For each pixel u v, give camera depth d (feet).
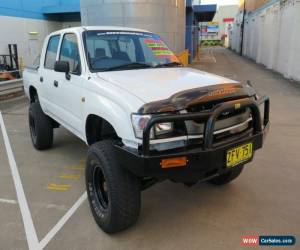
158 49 15.46
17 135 23.07
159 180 10.97
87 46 13.52
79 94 12.89
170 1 40.42
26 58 67.82
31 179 15.67
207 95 9.96
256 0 104.73
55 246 10.62
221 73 61.11
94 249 10.43
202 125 9.87
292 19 51.72
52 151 19.36
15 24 64.49
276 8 64.64
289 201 13.15
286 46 55.11
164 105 9.49
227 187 14.42
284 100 33.68
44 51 17.95
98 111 11.19
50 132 18.90
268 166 16.69
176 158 9.36
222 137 10.49
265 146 19.69
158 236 11.02
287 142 20.39
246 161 11.03
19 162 17.83
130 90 10.51
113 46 14.20
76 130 13.85
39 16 71.00
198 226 11.55
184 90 10.14
